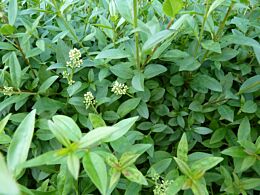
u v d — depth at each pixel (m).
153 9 0.34
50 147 0.27
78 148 0.16
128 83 0.29
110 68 0.28
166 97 0.31
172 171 0.23
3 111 0.29
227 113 0.28
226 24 0.32
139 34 0.30
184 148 0.23
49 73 0.30
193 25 0.27
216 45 0.26
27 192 0.17
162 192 0.21
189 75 0.30
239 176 0.26
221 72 0.30
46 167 0.26
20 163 0.16
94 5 0.39
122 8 0.25
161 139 0.29
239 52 0.31
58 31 0.34
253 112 0.28
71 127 0.18
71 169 0.16
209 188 0.27
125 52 0.26
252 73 0.32
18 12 0.34
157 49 0.27
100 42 0.31
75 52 0.27
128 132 0.26
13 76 0.27
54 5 0.29
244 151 0.24
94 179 0.16
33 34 0.31
